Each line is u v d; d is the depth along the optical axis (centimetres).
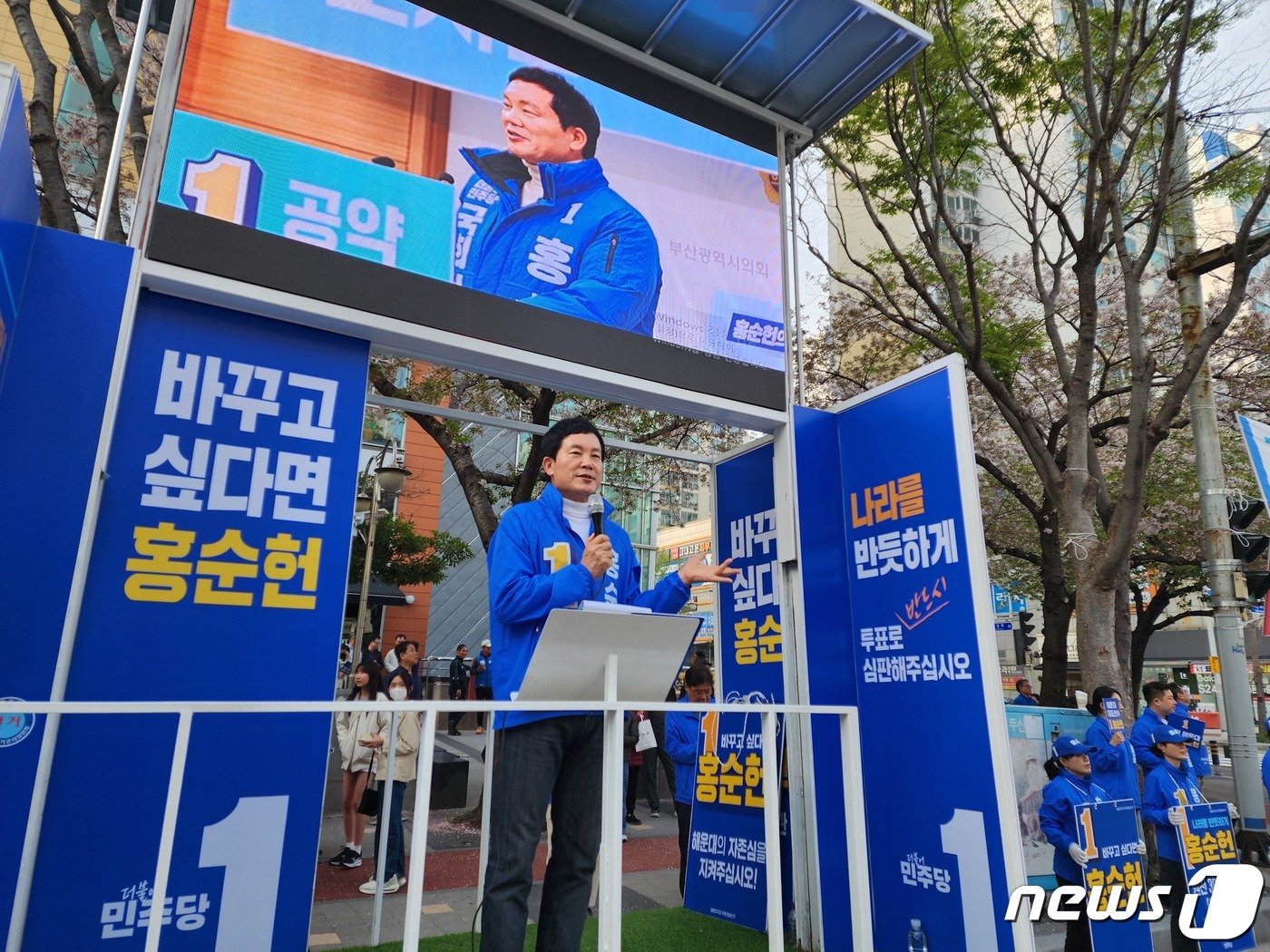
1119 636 768
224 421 279
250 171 295
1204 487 778
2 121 211
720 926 445
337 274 300
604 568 246
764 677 463
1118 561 608
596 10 382
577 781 263
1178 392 593
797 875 409
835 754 390
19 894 219
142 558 258
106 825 238
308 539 282
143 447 265
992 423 1269
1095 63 718
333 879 575
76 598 240
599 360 353
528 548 267
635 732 831
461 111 347
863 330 1227
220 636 263
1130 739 609
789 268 471
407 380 814
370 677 618
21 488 239
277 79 309
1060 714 615
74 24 578
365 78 328
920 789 361
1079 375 671
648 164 395
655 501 1240
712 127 422
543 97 371
